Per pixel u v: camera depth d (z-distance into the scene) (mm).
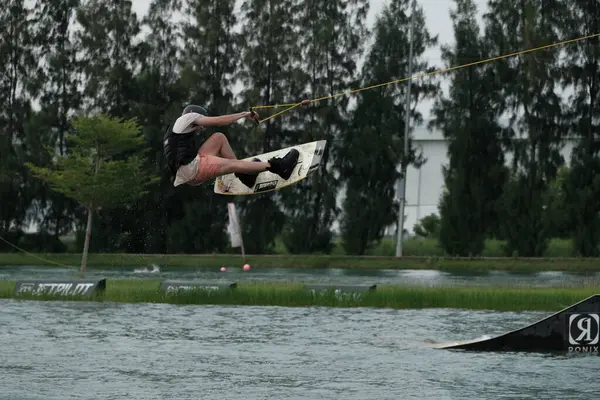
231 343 60844
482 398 43438
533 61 184250
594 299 56469
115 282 106688
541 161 186250
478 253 184250
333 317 76375
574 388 45719
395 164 188500
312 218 194375
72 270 157750
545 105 186625
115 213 191750
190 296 88125
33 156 195125
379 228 190500
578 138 192250
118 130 140500
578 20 187125
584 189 182625
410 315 78312
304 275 143000
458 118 188000
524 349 57375
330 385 46500
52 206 196625
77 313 77938
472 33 189750
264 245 196250
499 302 84125
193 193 196125
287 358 54781
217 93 199125
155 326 69500
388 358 54750
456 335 65312
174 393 44406
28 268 165250
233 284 91375
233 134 198000
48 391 44719
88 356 55094
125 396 43656
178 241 192375
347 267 171500
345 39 197375
